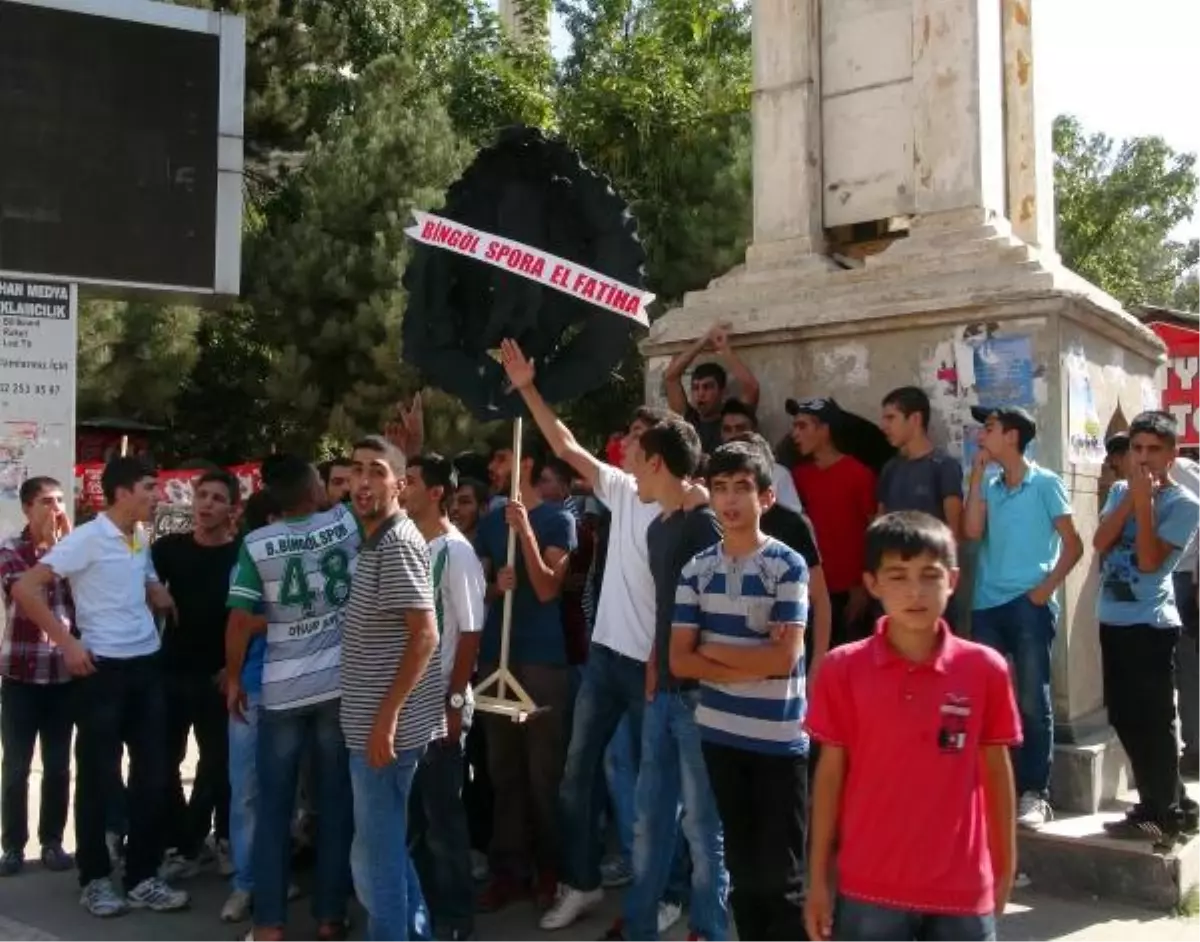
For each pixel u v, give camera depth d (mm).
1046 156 7297
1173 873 5109
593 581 6035
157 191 12672
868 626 5898
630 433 4949
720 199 21438
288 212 22906
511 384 5289
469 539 6137
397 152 20875
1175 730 5336
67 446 12492
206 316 21797
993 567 5527
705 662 3926
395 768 4148
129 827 5551
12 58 12039
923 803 3027
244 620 4824
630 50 24312
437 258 5414
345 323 20391
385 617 4141
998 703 3088
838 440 6301
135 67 12562
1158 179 29844
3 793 6039
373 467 4188
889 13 6965
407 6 25219
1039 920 5012
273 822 4777
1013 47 7164
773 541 3992
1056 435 5895
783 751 3910
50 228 12180
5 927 5266
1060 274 6270
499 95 24031
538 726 5398
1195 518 5250
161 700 5641
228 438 22641
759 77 7352
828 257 7090
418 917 4543
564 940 5020
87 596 5516
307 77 23156
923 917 3039
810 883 3207
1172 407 12820
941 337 6227
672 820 4473
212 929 5250
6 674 6000
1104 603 5418
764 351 6809
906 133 6848
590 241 5367
